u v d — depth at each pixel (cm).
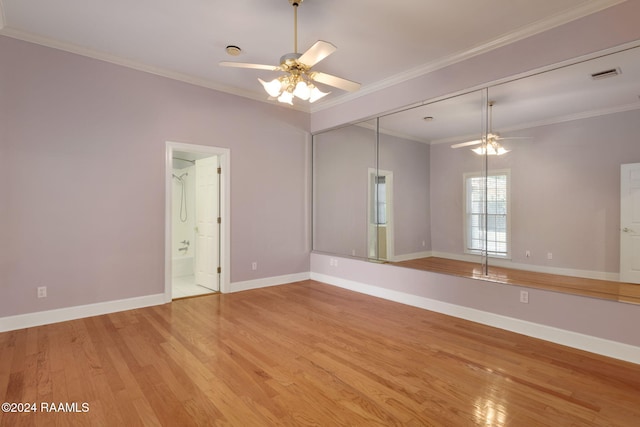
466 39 327
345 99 489
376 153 452
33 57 326
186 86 423
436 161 386
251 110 483
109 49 353
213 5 273
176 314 369
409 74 400
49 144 335
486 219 346
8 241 315
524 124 317
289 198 528
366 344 291
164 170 406
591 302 276
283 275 521
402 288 418
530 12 282
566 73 288
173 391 216
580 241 288
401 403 204
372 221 458
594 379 232
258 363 255
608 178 273
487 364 254
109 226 370
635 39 250
